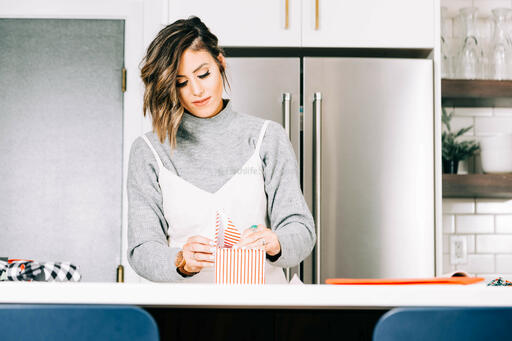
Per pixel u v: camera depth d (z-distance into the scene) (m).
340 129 2.34
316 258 2.25
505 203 2.78
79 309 0.69
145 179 1.45
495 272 2.76
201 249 1.06
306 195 2.30
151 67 1.40
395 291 0.74
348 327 0.90
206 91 1.40
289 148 1.50
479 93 2.46
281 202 1.41
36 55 2.63
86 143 2.61
